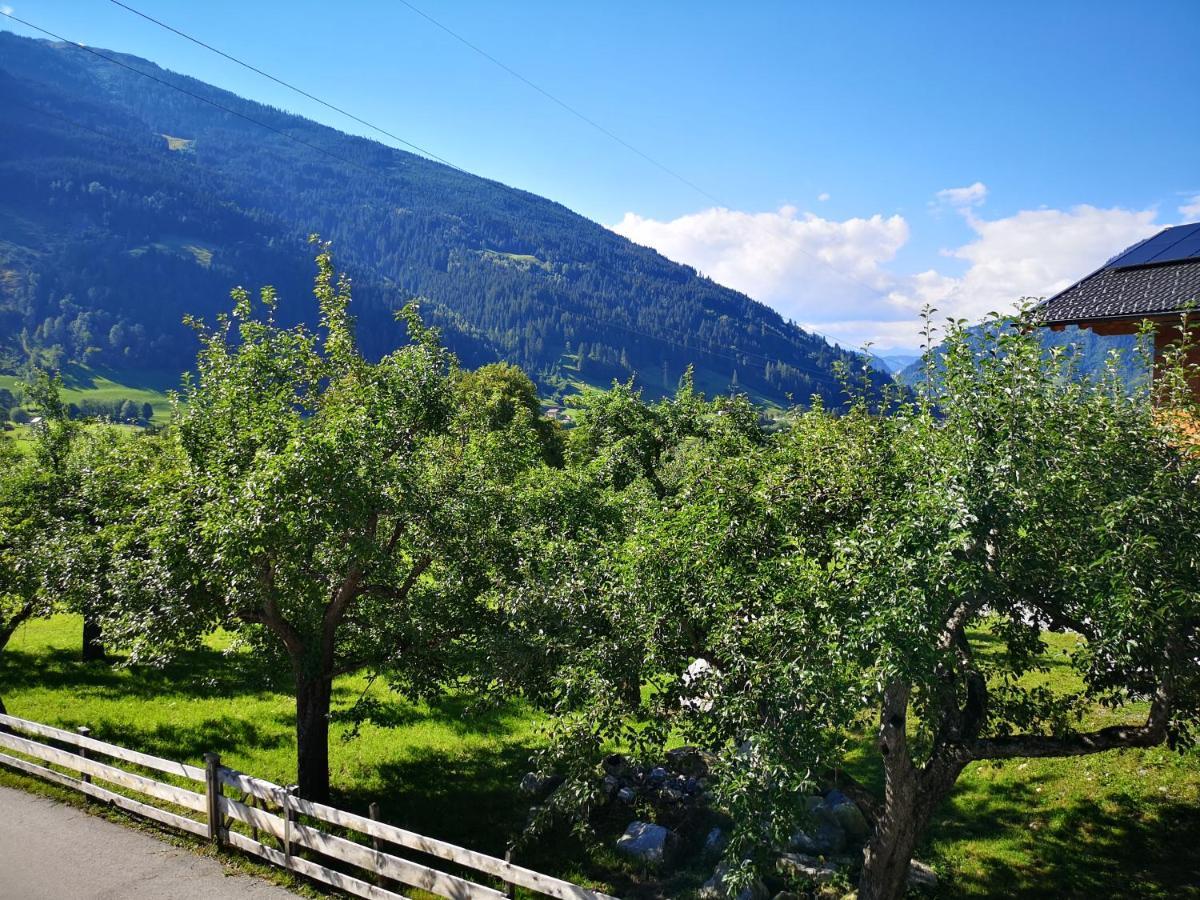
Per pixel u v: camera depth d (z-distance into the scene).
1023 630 9.69
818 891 11.96
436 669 15.70
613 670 9.71
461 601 15.12
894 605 7.22
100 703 21.78
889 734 9.78
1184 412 8.91
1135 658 7.80
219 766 11.95
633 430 28.84
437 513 14.51
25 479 21.39
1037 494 7.41
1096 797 13.42
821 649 7.91
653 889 12.29
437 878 9.97
